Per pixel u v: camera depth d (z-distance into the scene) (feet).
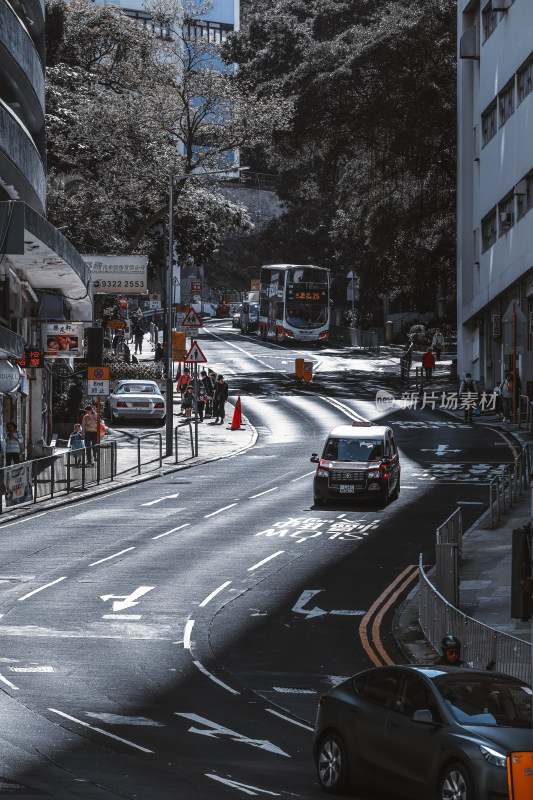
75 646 91.66
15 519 147.84
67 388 237.66
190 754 63.21
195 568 119.65
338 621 101.71
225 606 105.81
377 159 329.72
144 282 247.50
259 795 54.29
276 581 115.03
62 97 293.23
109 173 287.07
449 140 321.32
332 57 328.08
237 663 88.22
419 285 385.91
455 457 193.77
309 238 547.08
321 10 552.41
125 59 322.34
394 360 364.58
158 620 100.58
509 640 76.33
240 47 563.89
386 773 54.65
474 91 286.05
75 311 231.30
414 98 311.47
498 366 263.49
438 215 342.03
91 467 173.17
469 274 296.30
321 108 328.49
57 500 160.45
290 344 408.87
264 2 615.57
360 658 90.48
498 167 260.01
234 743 66.54
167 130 296.92
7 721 69.05
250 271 585.22
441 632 90.27
